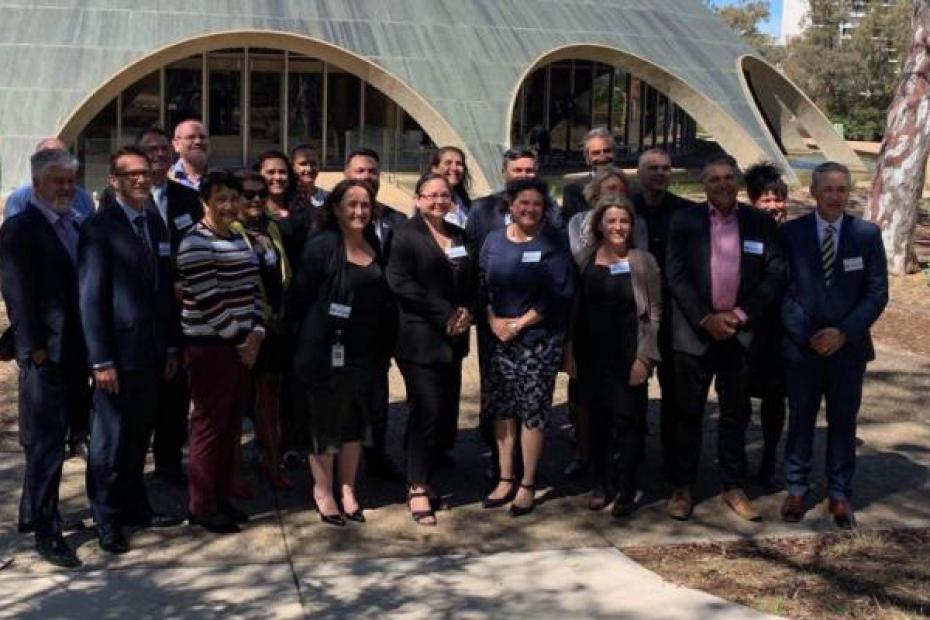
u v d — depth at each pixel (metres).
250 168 7.20
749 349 6.69
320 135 25.72
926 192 26.14
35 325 5.91
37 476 5.96
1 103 20.86
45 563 5.90
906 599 5.52
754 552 6.23
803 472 6.75
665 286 7.09
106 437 6.06
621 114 30.03
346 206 6.40
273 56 25.08
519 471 7.45
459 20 24.28
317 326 6.44
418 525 6.59
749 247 6.63
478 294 6.86
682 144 32.81
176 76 24.42
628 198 6.84
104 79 21.33
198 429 6.29
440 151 8.02
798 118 27.70
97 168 21.19
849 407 6.62
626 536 6.48
